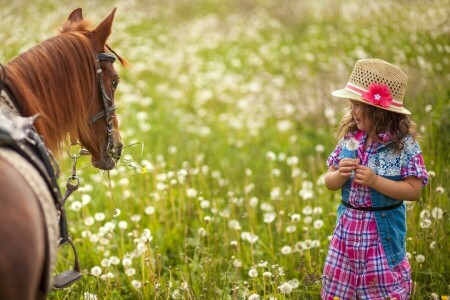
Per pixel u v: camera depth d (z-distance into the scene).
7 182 3.24
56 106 4.07
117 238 7.03
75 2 17.59
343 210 4.99
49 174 3.71
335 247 4.98
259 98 12.45
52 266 3.53
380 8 13.95
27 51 4.10
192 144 10.45
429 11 11.13
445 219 6.35
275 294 5.30
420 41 10.51
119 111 11.55
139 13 17.84
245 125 11.45
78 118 4.20
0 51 13.22
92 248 6.66
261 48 15.77
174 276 6.41
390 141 4.75
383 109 4.74
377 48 11.73
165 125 11.41
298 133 10.80
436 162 7.46
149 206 7.18
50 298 5.69
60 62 4.11
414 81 9.12
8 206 3.16
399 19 12.64
